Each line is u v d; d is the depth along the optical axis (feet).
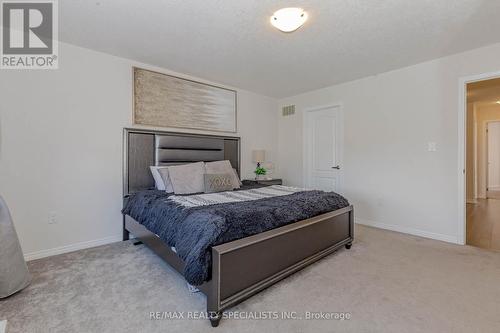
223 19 7.35
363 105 12.60
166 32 8.14
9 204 7.92
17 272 6.21
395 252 8.86
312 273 7.27
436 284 6.60
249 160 15.10
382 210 11.97
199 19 7.35
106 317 5.29
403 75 11.19
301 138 15.60
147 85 10.80
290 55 9.89
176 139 11.53
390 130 11.64
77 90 9.13
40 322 5.12
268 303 5.80
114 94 9.98
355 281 6.79
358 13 7.03
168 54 9.83
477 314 5.35
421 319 5.20
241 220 5.97
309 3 6.56
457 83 9.77
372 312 5.44
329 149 14.37
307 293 6.21
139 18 7.31
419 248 9.23
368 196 12.48
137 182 10.48
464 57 9.59
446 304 5.72
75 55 9.07
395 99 11.46
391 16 7.18
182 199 8.25
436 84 10.28
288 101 16.35
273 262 6.43
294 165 16.01
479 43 8.89
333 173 14.17
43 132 8.48
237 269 5.56
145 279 6.95
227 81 13.12
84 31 8.09
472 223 12.73
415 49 9.37
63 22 7.55
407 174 11.14
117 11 6.97
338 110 13.93
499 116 19.89
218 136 13.29
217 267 5.10
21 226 8.13
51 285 6.58
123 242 9.98
